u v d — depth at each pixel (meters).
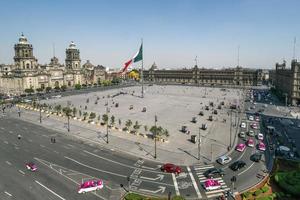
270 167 55.16
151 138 76.75
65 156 61.31
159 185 47.09
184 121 102.25
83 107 132.62
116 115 112.12
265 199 41.00
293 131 87.69
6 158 59.66
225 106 141.88
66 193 43.75
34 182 47.66
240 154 63.62
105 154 63.00
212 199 42.31
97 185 45.22
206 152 65.00
